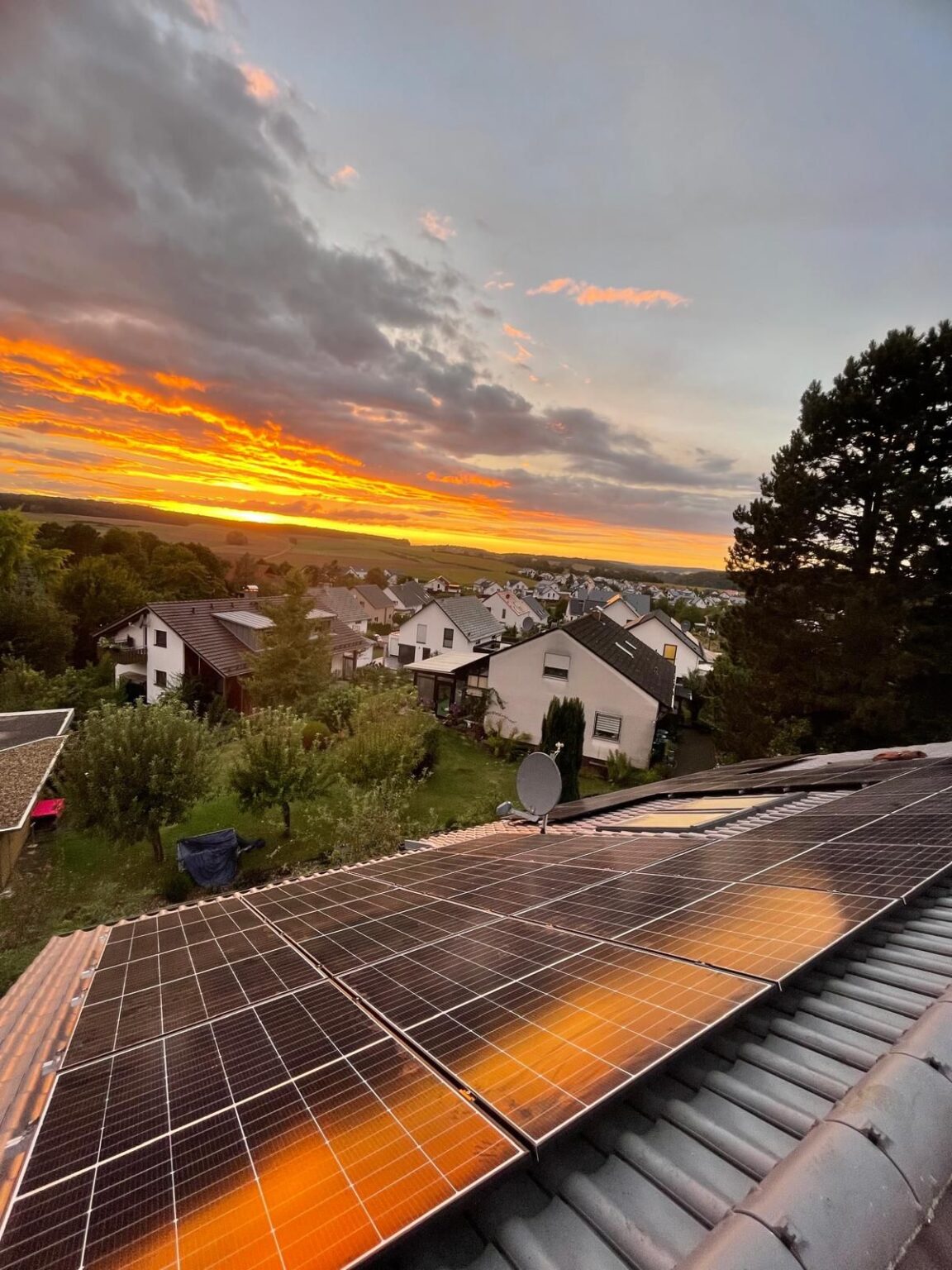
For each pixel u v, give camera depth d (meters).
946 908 3.91
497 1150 1.94
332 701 28.62
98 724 17.38
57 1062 2.98
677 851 5.89
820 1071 2.57
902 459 18.73
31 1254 1.69
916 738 18.70
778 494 20.89
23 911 15.25
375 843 16.17
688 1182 2.04
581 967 3.26
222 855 17.00
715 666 32.53
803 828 5.96
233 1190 1.87
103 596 44.66
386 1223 1.69
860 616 18.41
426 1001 3.08
